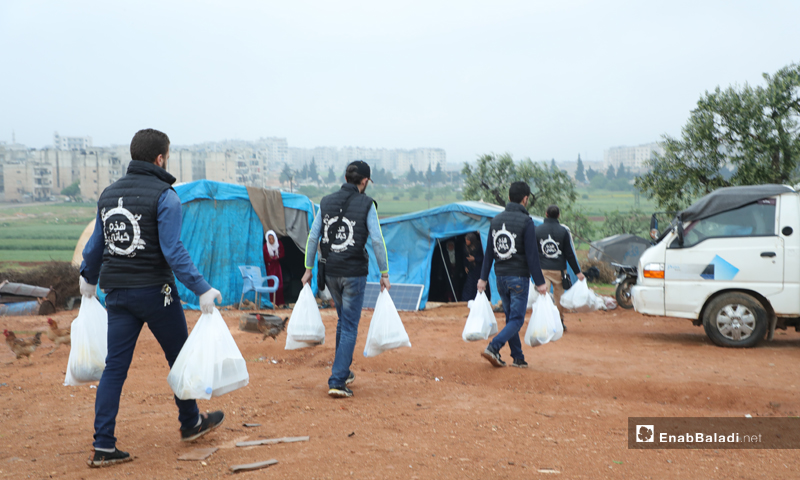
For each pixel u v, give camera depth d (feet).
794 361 22.11
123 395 17.15
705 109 58.65
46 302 42.37
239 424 13.89
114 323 11.20
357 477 10.23
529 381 18.79
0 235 342.85
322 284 17.99
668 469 10.91
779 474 10.68
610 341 27.43
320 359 22.90
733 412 15.46
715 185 59.41
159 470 10.71
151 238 11.09
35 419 14.76
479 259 46.80
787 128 56.18
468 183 105.50
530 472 10.62
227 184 44.62
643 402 16.75
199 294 11.60
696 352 24.21
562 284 29.86
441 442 12.50
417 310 44.04
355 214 16.76
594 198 629.10
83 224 434.30
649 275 26.78
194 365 11.62
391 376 20.17
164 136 11.80
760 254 24.90
